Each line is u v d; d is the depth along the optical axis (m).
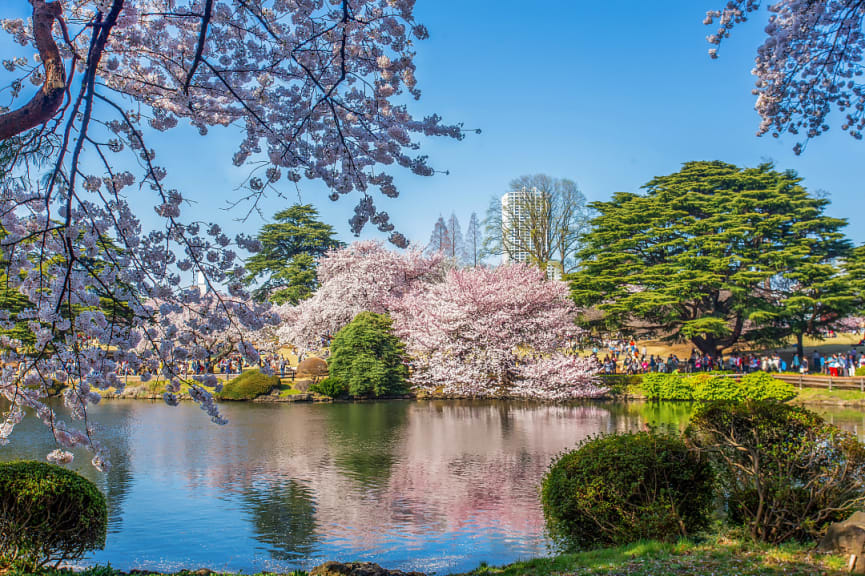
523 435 22.00
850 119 10.02
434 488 14.25
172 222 6.85
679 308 45.25
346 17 6.40
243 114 7.96
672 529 8.20
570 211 51.62
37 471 7.95
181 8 7.23
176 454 18.64
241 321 7.25
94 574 7.66
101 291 6.84
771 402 8.60
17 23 7.10
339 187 7.55
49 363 7.13
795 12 9.55
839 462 7.99
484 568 8.45
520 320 39.91
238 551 10.13
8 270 6.91
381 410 30.94
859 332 53.47
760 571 6.63
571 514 8.83
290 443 20.67
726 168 51.97
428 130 7.57
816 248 45.50
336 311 46.94
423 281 52.59
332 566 7.25
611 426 24.06
